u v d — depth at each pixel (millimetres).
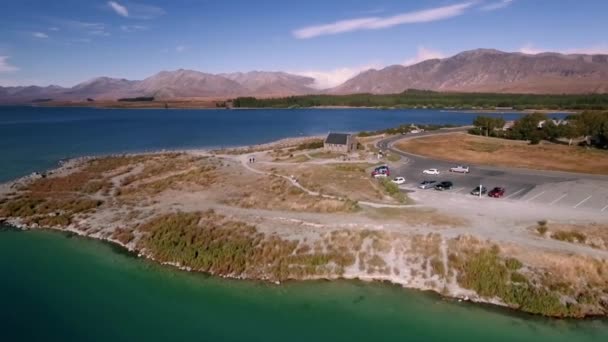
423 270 39844
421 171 82625
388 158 95375
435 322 33531
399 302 36312
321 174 75188
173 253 45312
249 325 33469
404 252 42219
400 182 71688
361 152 104500
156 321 34156
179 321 34125
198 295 38188
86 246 48906
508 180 73562
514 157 96500
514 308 35156
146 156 104938
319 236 45875
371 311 35125
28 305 36469
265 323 33719
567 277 36906
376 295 37375
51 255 46594
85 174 83250
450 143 120250
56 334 32375
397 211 53594
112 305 36531
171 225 51156
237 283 40156
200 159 96438
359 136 140750
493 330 32500
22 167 96812
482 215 51781
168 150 128750
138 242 48719
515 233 45125
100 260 45344
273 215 53156
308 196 60375
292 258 42531
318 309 35594
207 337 31953
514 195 63000
